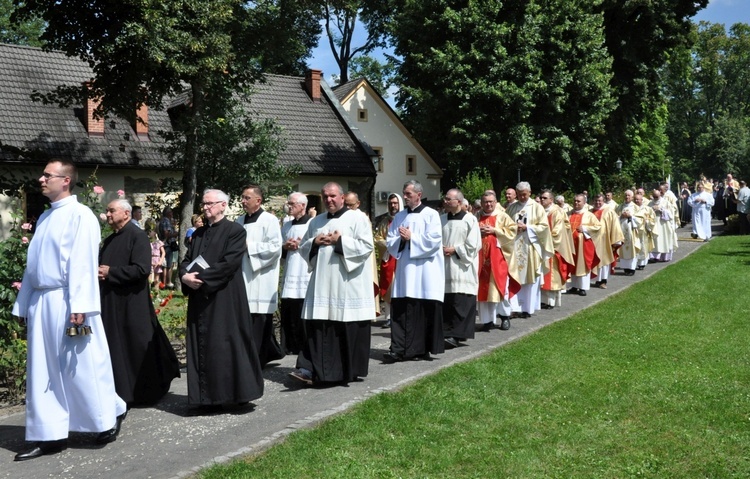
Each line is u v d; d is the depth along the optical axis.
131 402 7.12
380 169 34.22
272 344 8.84
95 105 23.39
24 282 5.90
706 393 6.88
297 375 7.57
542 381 7.39
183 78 16.20
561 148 27.02
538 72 25.64
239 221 8.99
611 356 8.47
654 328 10.04
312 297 7.63
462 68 25.44
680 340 9.21
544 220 12.01
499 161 26.42
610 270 17.77
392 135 34.53
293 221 9.70
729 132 70.06
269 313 8.74
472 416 6.33
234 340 6.69
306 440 5.78
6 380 8.59
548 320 11.51
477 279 9.67
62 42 16.00
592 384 7.24
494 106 26.06
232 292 6.77
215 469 5.23
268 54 18.44
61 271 5.75
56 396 5.73
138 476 5.24
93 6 15.48
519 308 11.43
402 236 8.51
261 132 19.11
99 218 9.32
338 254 7.59
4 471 5.46
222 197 6.90
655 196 19.77
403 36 27.94
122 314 7.06
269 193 19.22
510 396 6.90
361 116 33.81
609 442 5.70
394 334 8.66
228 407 6.93
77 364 5.73
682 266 17.48
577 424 6.11
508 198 12.33
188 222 17.73
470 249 9.45
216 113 18.30
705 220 25.27
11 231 8.70
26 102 23.53
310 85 31.81
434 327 8.74
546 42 26.31
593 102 27.00
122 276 6.96
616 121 31.39
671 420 6.15
